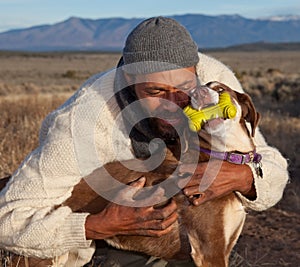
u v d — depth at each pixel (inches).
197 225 54.9
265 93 392.5
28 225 53.1
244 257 95.3
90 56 2182.6
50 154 54.7
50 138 56.1
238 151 55.2
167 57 51.3
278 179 57.9
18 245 53.6
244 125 56.5
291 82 418.6
